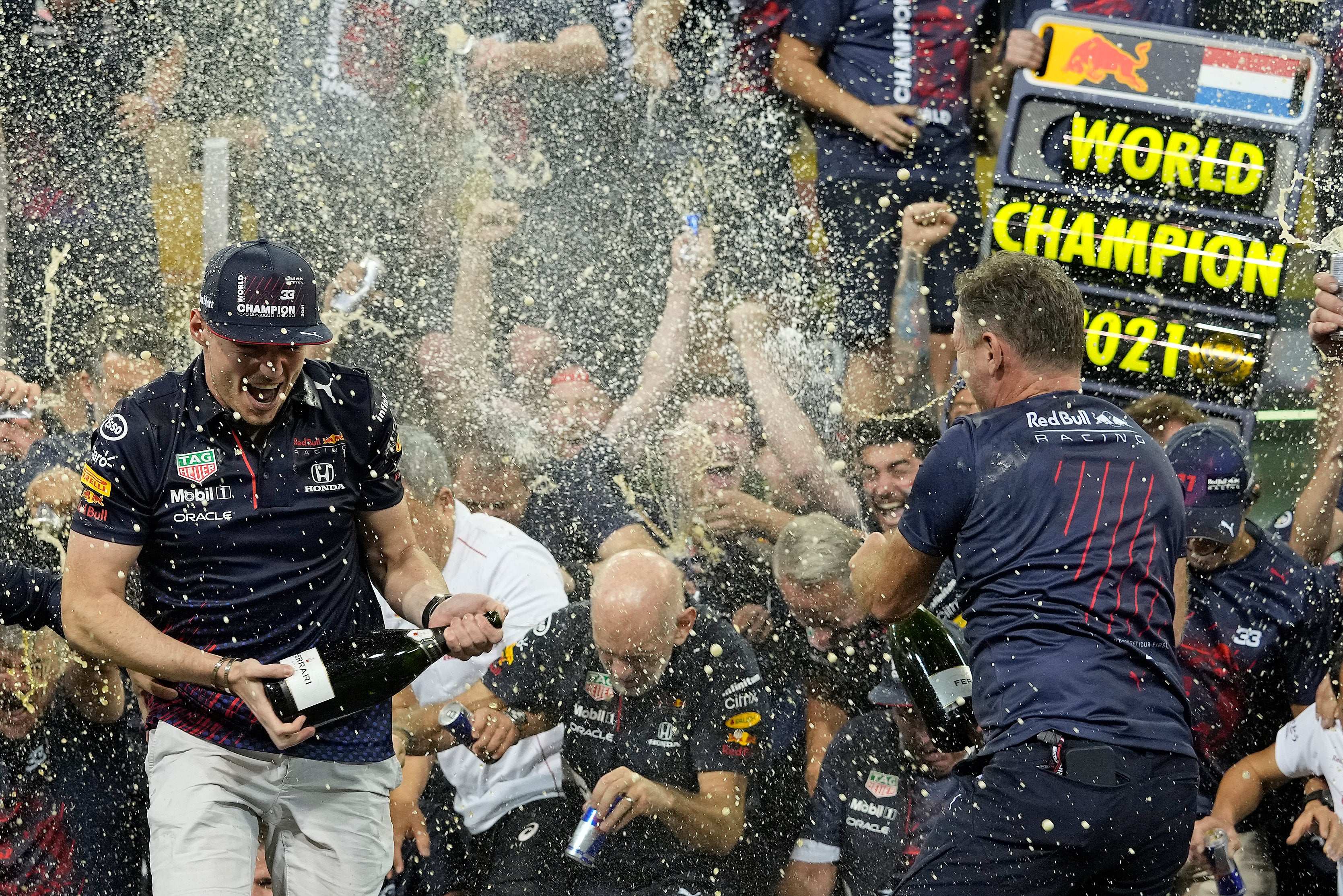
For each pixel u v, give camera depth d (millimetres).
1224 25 8672
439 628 4812
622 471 7926
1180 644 6746
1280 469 7934
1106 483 4746
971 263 8672
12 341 8477
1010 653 4688
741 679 6395
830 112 8883
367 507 4957
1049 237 8203
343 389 4766
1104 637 4617
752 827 6480
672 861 6359
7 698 6449
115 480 4520
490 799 6711
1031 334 4914
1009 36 8258
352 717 4930
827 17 8859
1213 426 6680
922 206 8680
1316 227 8273
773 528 7699
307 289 4496
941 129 8781
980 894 4590
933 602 6590
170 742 4824
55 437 7512
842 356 8523
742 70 9039
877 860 6383
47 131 9086
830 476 7977
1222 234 8078
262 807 4863
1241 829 6633
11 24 9109
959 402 8273
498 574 6992
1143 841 4531
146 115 9172
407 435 7285
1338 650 6551
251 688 4496
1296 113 8039
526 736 6492
